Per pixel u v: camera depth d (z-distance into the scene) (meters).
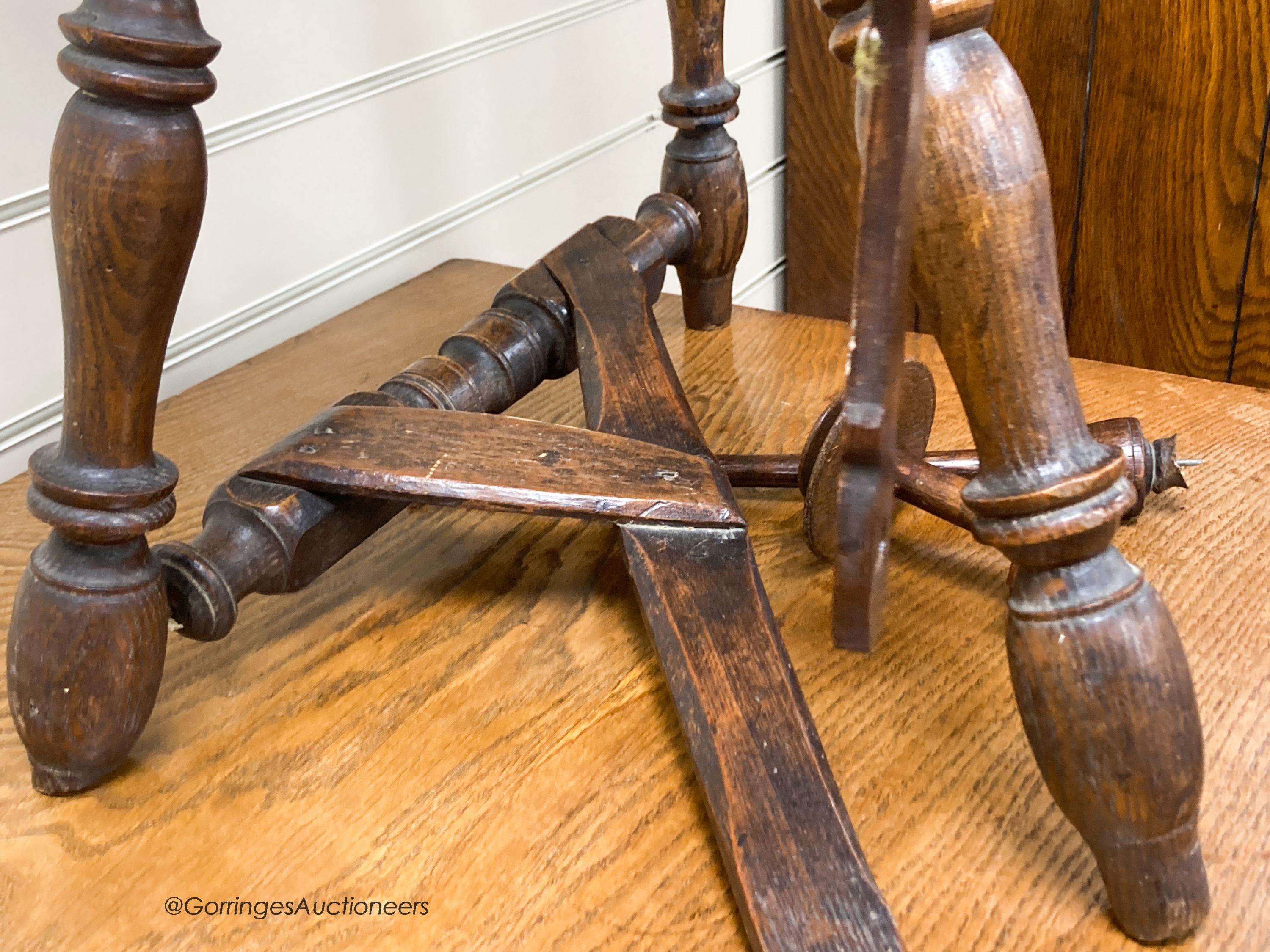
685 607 0.50
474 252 1.07
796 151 1.27
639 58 1.18
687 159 0.83
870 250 0.29
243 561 0.50
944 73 0.33
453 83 0.99
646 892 0.43
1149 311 1.08
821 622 0.58
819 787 0.43
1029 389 0.35
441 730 0.52
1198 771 0.37
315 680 0.56
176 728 0.53
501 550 0.66
